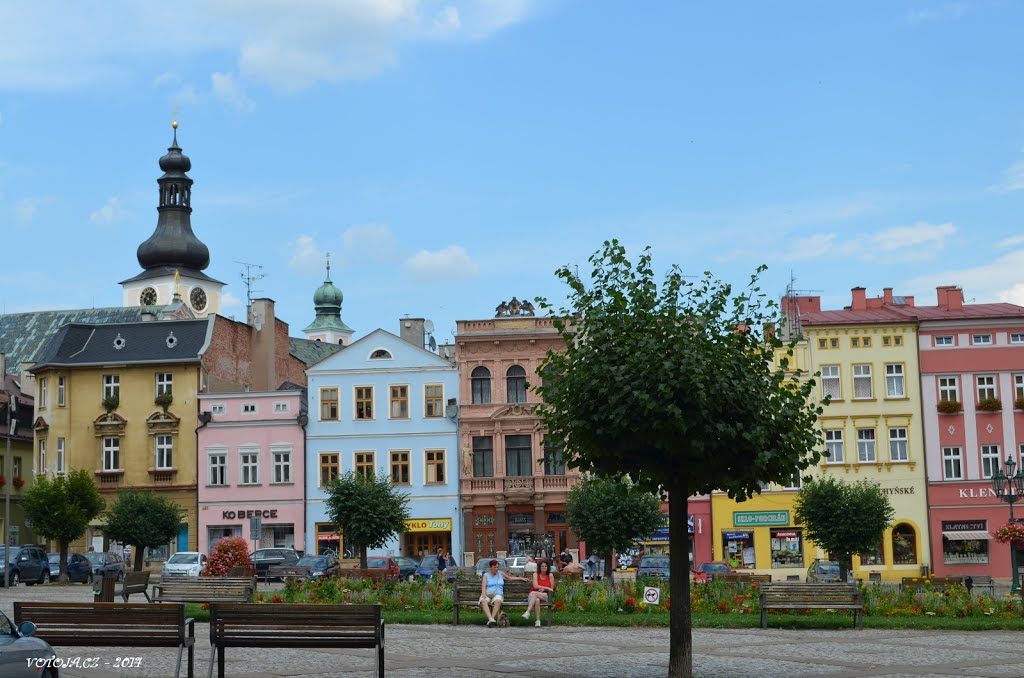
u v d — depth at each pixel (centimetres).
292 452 7550
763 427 1905
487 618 3127
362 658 2317
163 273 13450
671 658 1908
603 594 3416
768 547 7012
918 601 3284
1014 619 3105
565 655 2380
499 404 7381
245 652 2431
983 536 6888
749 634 2859
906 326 7069
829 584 3008
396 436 7462
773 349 2056
